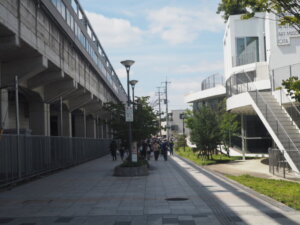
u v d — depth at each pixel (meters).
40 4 21.27
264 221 8.55
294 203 10.55
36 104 29.97
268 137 36.84
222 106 39.47
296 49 31.19
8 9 16.69
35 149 20.78
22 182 18.95
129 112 21.72
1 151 15.80
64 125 39.75
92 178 20.09
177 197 12.38
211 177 19.08
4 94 22.23
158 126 26.11
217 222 8.55
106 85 56.16
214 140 33.53
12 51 20.23
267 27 32.81
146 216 9.44
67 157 29.05
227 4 10.78
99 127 62.69
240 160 32.53
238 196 12.36
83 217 9.51
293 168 19.28
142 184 16.56
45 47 22.53
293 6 9.74
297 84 10.30
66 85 30.59
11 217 9.70
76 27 32.16
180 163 31.50
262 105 23.69
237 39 43.53
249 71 38.06
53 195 13.75
